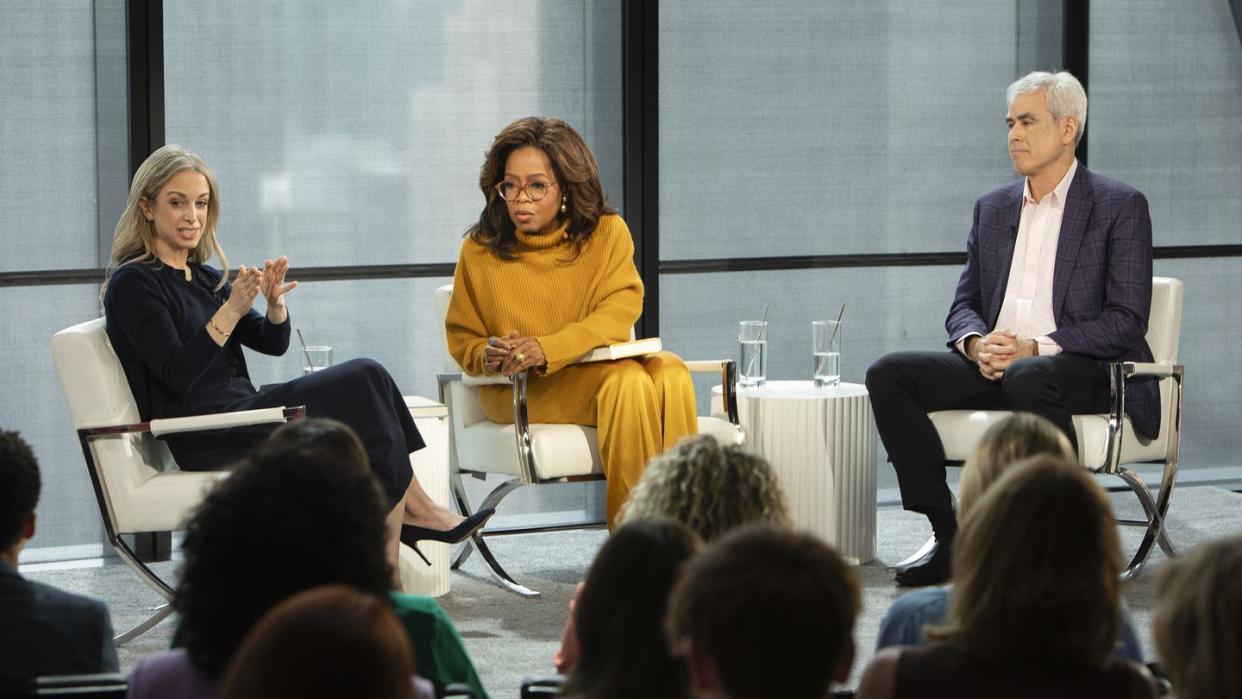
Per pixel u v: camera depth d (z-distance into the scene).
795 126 7.51
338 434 3.12
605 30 7.21
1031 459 2.29
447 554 5.95
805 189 7.55
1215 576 1.68
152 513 5.18
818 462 6.27
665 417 5.93
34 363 6.62
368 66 6.96
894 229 7.68
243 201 6.85
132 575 6.37
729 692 1.70
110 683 2.39
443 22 7.04
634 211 7.23
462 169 7.12
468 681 2.77
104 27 6.57
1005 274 6.43
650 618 2.14
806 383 6.67
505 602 5.86
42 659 2.70
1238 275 8.06
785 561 1.72
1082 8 7.64
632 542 2.18
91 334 5.28
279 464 2.35
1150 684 2.18
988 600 2.18
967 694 2.14
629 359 6.02
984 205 6.57
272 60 6.83
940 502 6.03
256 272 5.33
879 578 6.16
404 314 7.10
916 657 2.19
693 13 7.34
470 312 6.14
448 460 6.09
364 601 1.47
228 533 2.27
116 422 5.22
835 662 1.71
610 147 7.27
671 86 7.34
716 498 2.83
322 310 6.99
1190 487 7.97
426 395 7.16
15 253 6.57
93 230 6.66
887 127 7.62
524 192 6.02
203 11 6.71
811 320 7.61
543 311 6.07
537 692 2.54
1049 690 2.13
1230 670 1.65
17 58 6.50
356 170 6.99
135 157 6.55
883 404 6.12
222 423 5.08
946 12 7.65
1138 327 6.12
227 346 5.73
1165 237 7.95
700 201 7.43
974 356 6.21
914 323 7.74
